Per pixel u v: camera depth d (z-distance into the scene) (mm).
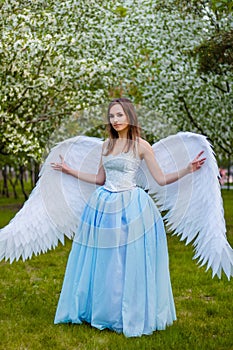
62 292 4270
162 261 4109
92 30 9242
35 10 8703
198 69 9156
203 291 5410
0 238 4273
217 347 3797
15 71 8148
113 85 9477
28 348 3785
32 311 4664
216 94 10023
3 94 8008
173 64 9773
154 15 9930
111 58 9273
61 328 4129
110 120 4125
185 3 9227
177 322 4340
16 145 7984
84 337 3932
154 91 9711
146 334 3984
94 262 4109
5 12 8016
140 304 3969
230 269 3775
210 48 8289
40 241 4430
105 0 9500
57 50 8172
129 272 3963
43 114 8547
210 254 3863
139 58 9891
